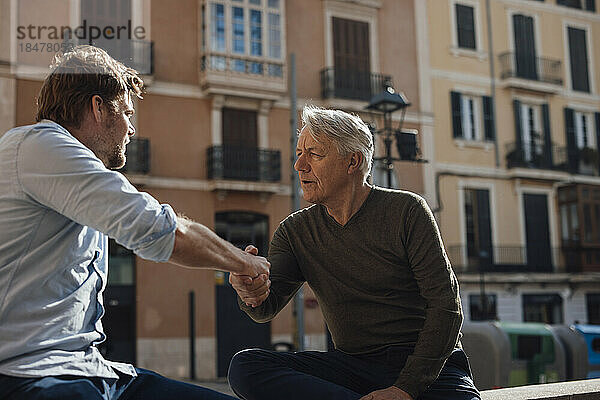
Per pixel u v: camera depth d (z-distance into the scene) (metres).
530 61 24.67
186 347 18.08
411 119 22.00
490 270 22.69
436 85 22.92
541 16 25.30
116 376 1.82
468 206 22.86
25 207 1.68
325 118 2.19
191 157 19.17
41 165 1.68
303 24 21.17
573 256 24.16
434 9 23.34
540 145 24.42
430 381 2.02
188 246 1.75
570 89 25.38
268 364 2.14
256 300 2.04
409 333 2.21
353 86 21.36
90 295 1.84
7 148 1.71
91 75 1.86
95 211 1.66
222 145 19.31
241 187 19.22
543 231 23.98
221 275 18.83
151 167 18.64
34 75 16.59
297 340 15.49
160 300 18.00
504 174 23.55
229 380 2.21
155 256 1.72
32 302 1.69
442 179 22.33
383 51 22.14
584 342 9.70
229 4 19.61
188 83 19.31
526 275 23.16
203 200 19.17
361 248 2.21
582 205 24.38
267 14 20.16
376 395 1.98
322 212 2.31
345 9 21.75
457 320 2.07
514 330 9.28
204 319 18.38
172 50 19.12
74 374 1.69
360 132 2.20
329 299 2.30
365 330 2.25
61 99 1.85
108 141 1.91
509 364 7.77
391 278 2.20
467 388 2.16
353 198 2.22
